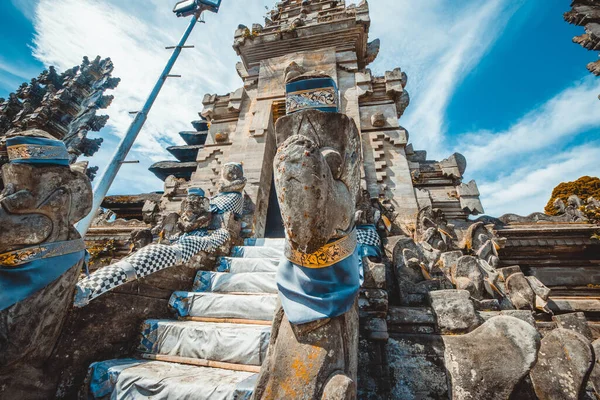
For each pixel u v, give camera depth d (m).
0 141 9.45
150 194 10.59
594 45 9.35
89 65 13.07
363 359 2.41
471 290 3.36
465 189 7.84
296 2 14.12
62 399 2.33
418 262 3.27
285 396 1.55
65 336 2.43
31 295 2.10
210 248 4.54
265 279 3.88
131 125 5.43
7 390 2.01
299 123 2.06
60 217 2.28
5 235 1.98
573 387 1.92
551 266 6.88
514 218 7.45
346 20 10.62
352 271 1.87
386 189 8.08
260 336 2.68
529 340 2.00
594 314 4.99
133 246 5.11
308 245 1.61
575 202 7.55
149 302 3.28
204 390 2.13
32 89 12.99
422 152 9.50
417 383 2.27
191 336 2.84
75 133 11.80
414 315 2.63
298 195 1.57
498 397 1.95
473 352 2.18
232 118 10.42
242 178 6.11
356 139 2.13
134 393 2.27
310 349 1.66
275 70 10.65
